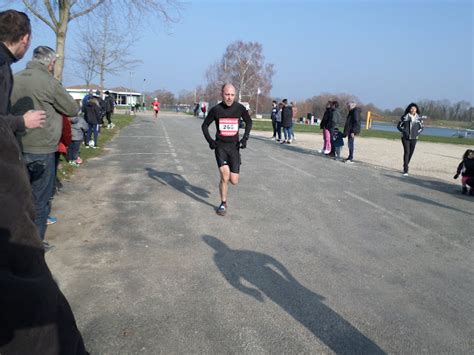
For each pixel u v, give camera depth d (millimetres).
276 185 9570
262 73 77688
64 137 5766
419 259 5402
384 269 5012
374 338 3535
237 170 6852
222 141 6824
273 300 4082
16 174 1919
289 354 3250
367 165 13820
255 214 7055
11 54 3510
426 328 3738
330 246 5703
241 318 3727
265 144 19266
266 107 78625
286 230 6285
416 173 12641
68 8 11969
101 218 6363
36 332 1878
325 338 3492
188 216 6727
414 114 11750
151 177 9703
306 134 28188
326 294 4273
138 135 20547
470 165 9445
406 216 7453
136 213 6734
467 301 4305
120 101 80875
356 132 13945
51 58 4637
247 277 4570
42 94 4453
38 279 1927
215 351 3232
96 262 4746
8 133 1979
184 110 79188
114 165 11172
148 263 4797
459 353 3393
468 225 7070
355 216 7277
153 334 3410
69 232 5672
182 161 12359
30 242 1934
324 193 8992
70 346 2043
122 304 3855
